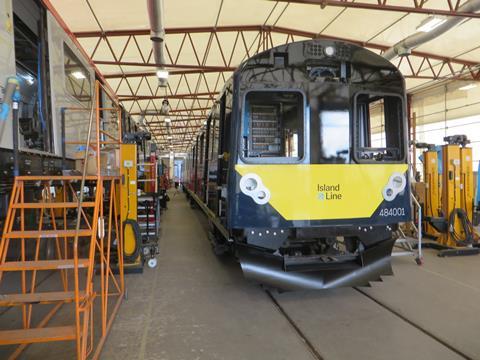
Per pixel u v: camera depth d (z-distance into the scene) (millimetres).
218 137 5055
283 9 8664
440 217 6719
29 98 5020
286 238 3672
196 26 9695
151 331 3160
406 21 9242
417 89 15969
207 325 3283
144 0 7586
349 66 3828
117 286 4109
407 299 3916
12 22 3678
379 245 3912
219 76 13805
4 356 2758
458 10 7328
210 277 4902
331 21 9391
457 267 5324
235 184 3598
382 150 3914
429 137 15961
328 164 3715
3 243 2602
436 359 2629
